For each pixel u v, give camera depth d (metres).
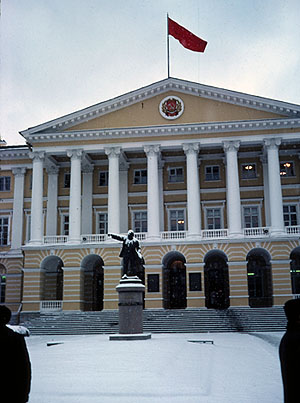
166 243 42.81
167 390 11.20
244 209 47.38
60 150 45.50
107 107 45.12
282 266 41.59
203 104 44.53
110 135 44.97
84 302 46.44
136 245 24.39
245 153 47.62
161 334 32.19
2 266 50.03
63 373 13.40
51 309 43.00
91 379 12.48
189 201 43.50
